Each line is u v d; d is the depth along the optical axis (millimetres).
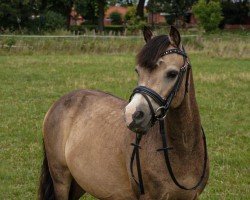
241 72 17828
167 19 49750
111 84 14773
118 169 4012
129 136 3920
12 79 15648
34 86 14477
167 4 48500
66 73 17047
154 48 3451
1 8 34688
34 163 7582
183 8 48500
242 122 10352
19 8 35344
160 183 3717
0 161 7621
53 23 36531
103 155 4117
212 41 25891
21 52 23312
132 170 3814
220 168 7348
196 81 15586
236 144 8703
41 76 16281
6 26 35594
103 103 4586
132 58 22078
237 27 50594
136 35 28531
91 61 20625
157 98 3396
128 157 3869
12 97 12719
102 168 4121
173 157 3678
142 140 3781
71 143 4512
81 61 20484
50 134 4832
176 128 3637
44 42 24156
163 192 3730
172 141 3664
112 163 4047
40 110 11180
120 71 17688
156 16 56844
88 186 4348
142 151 3758
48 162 4926
